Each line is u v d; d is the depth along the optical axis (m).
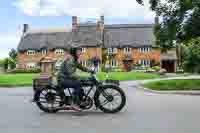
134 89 25.23
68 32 90.44
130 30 87.81
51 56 88.69
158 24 31.67
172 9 30.78
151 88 24.06
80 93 11.68
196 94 20.66
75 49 12.13
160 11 31.06
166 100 16.33
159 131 8.63
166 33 30.97
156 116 11.07
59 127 9.20
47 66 81.69
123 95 11.81
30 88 26.36
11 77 42.75
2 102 15.27
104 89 11.78
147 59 84.44
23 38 92.62
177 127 9.16
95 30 87.94
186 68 65.69
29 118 10.69
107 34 88.06
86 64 85.06
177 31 30.45
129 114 11.49
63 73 11.73
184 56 71.44
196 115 11.29
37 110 12.51
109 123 9.78
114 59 85.75
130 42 85.62
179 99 16.89
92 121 10.12
